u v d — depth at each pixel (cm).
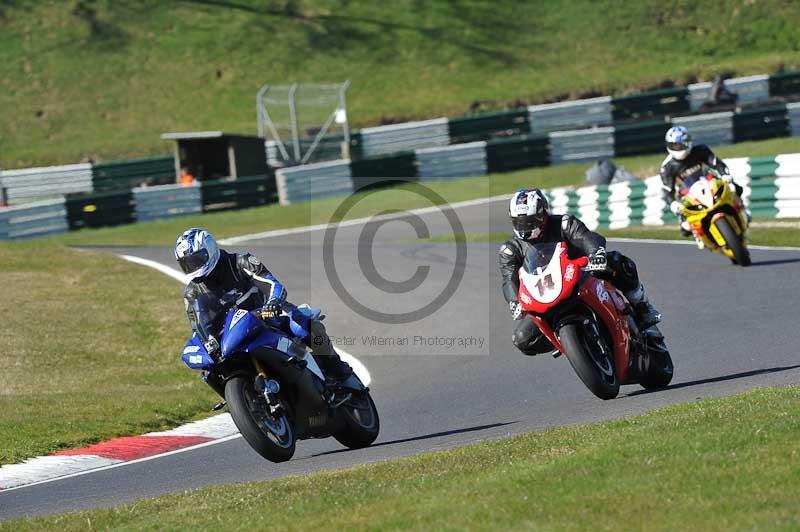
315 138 14500
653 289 5200
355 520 1795
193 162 13250
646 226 8450
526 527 1606
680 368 3506
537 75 16925
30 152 14988
